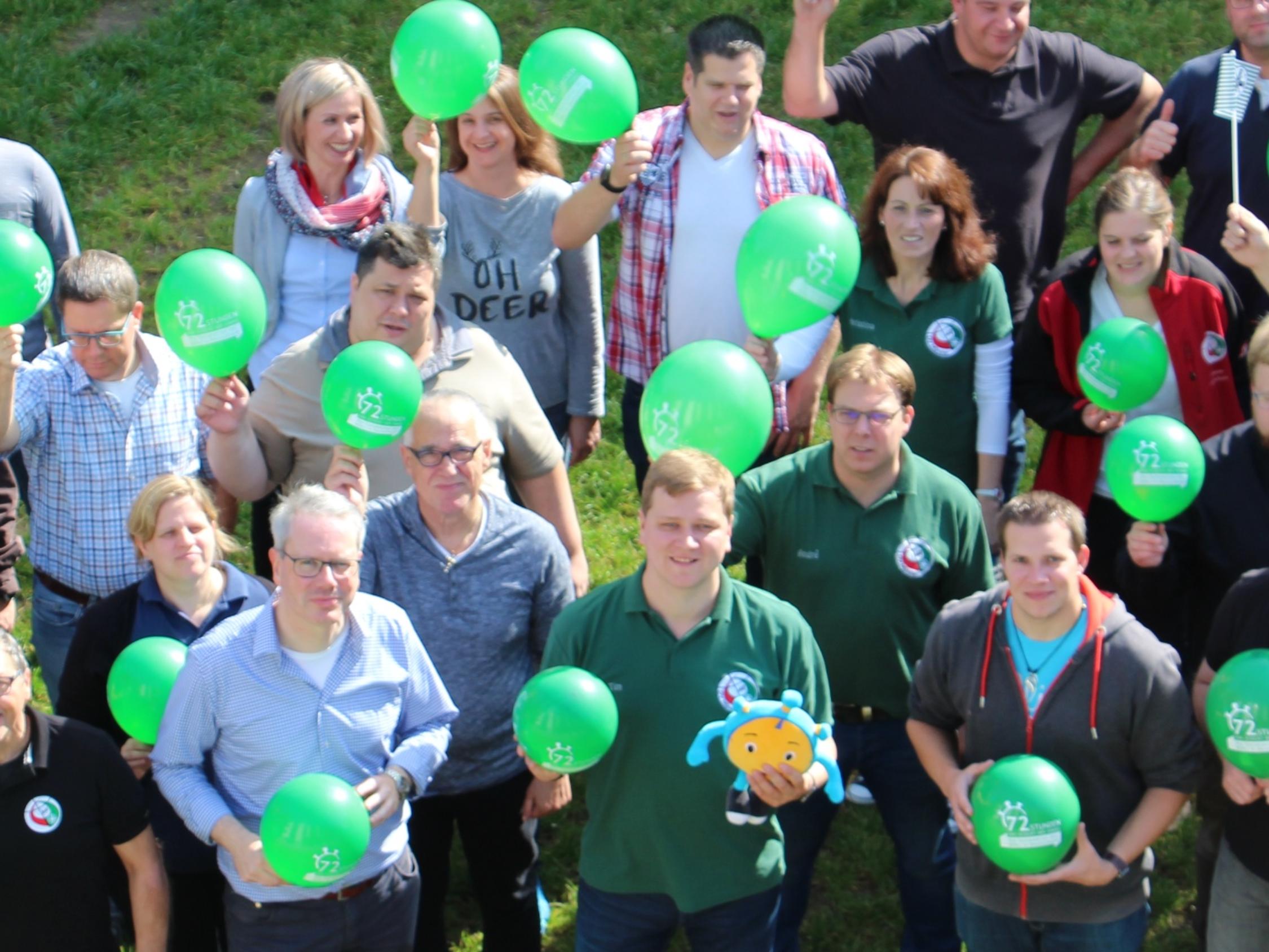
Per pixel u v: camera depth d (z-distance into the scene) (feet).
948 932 15.28
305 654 12.82
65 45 31.91
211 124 30.17
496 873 15.23
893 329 17.07
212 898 14.51
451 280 18.95
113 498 16.25
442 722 13.53
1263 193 18.57
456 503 14.03
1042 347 17.04
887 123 19.42
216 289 14.32
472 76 16.11
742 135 18.39
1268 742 11.80
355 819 11.96
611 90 15.79
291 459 16.20
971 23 18.37
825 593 14.71
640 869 13.19
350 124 18.47
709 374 13.73
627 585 13.05
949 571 14.74
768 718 11.99
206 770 13.12
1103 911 12.89
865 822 18.33
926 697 13.43
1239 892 12.97
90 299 15.40
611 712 12.25
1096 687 12.44
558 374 19.80
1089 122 28.94
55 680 16.92
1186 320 16.35
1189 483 13.66
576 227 18.06
